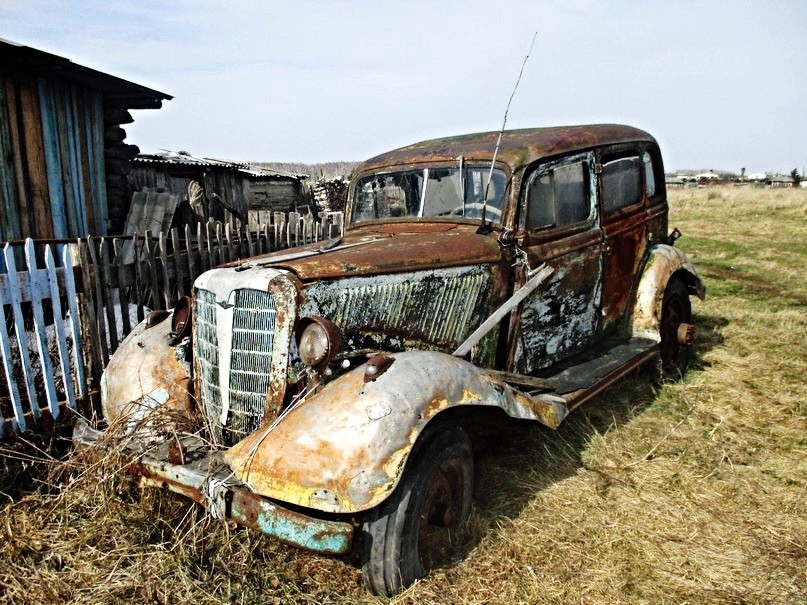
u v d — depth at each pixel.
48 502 3.31
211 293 3.08
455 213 4.05
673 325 5.31
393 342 3.32
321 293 2.96
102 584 2.74
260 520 2.53
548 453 3.98
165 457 2.91
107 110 8.60
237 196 15.23
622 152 4.79
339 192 22.42
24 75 7.14
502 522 3.25
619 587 2.80
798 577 2.86
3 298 3.92
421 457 2.70
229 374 3.00
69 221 7.84
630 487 3.66
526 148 3.96
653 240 5.22
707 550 3.08
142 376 3.47
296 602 2.68
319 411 2.66
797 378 5.43
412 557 2.67
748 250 13.14
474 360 3.71
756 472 3.84
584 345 4.51
